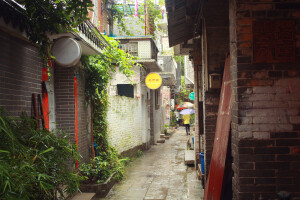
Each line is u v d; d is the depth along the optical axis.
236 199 3.24
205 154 6.68
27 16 4.44
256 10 3.13
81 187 6.99
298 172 3.06
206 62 5.97
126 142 11.87
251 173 3.09
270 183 3.08
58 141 4.11
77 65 7.22
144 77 15.12
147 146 15.45
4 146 3.18
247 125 3.11
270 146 3.09
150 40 14.68
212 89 5.95
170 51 28.00
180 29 7.47
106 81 8.66
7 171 2.62
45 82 6.45
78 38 5.63
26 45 4.79
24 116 4.18
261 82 3.12
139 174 9.59
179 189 7.72
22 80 4.62
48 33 5.23
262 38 3.12
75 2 4.20
